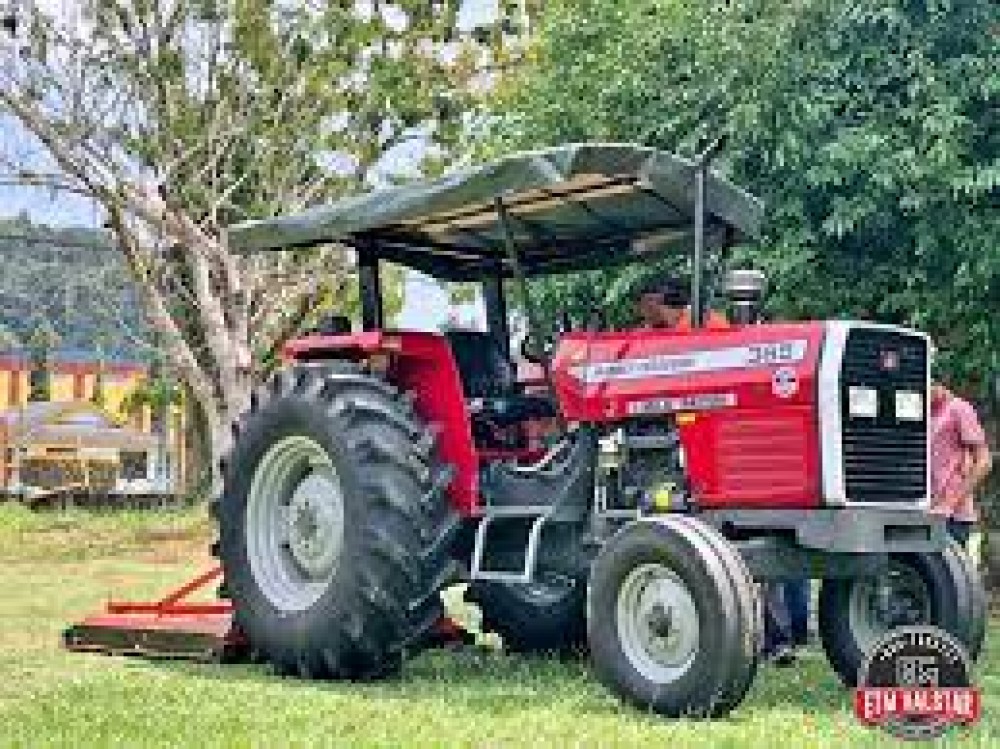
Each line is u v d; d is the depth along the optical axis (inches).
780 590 313.7
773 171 435.2
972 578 277.9
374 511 278.1
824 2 440.5
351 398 289.6
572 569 284.4
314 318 914.7
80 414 1589.6
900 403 257.3
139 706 240.1
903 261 444.8
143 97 837.2
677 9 468.1
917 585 279.6
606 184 277.6
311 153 900.0
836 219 427.2
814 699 267.0
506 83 811.4
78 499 971.3
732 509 258.4
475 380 313.7
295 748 206.5
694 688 237.1
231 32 865.5
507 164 271.6
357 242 318.0
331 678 285.6
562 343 288.0
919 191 424.5
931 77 425.4
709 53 444.1
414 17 917.8
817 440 249.6
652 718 239.8
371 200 294.4
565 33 503.8
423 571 279.1
